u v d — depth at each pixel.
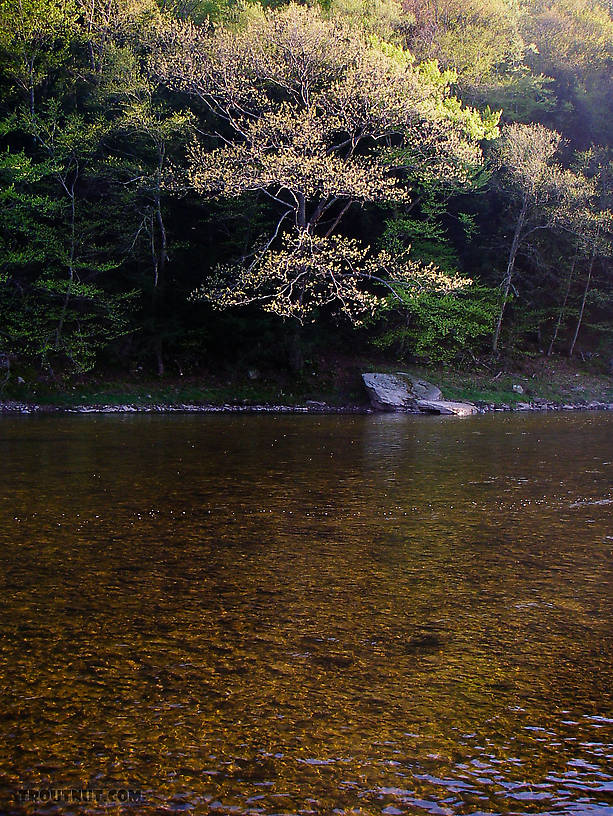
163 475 13.84
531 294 44.00
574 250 43.72
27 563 7.94
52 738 4.41
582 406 38.16
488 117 41.03
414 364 40.25
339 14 37.03
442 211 37.75
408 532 9.55
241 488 12.53
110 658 5.54
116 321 33.94
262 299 35.44
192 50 34.94
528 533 9.56
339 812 3.79
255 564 8.02
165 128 33.47
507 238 43.38
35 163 35.03
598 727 4.66
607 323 44.72
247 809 3.79
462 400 36.59
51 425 23.95
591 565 8.12
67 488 12.37
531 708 4.89
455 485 13.05
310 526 9.82
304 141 31.23
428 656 5.66
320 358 39.03
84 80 36.28
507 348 43.19
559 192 40.41
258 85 35.53
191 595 6.99
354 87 32.09
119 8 36.72
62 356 34.47
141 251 35.97
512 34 48.34
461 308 37.66
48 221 34.66
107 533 9.30
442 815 3.78
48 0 34.06
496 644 5.92
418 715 4.76
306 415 30.94
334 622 6.34
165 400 33.59
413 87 32.09
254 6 37.94
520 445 19.48
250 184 31.00
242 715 4.71
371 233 39.62
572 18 53.53
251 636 6.00
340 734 4.52
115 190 35.25
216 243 38.50
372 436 21.69
